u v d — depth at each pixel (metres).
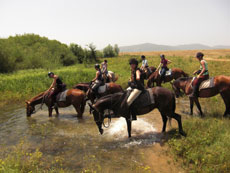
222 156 4.03
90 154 4.89
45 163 4.50
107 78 10.26
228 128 5.57
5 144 5.55
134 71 5.29
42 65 28.59
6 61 22.78
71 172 4.11
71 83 14.47
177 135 5.58
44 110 9.26
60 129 6.72
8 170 3.72
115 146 5.32
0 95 11.51
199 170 3.81
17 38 36.25
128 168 4.22
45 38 39.91
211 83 6.71
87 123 7.32
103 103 5.78
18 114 8.56
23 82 14.02
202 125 5.91
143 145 5.32
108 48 43.88
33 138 5.97
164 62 11.26
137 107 5.57
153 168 4.18
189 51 45.38
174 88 8.30
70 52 37.34
